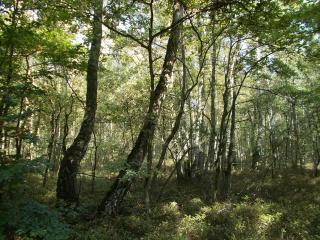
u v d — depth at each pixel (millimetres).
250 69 7145
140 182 8938
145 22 5148
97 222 4953
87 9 4691
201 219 5273
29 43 4375
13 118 3316
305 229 4695
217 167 6828
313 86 13391
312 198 6996
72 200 5672
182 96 6141
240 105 18516
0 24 4008
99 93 16203
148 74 11586
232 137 7734
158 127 8969
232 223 4945
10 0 4160
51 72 4320
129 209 5828
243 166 12953
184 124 10906
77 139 6285
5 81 3830
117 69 16031
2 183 3127
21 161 3201
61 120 10961
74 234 4016
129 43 10211
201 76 11523
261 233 4594
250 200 6773
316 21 2512
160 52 11438
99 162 14359
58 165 10461
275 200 7070
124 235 4410
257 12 3553
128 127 7391
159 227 4816
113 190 5523
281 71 7578
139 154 5777
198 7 4172
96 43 6598
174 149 10367
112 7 4832
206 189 8477
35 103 6676
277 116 22562
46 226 3186
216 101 19328
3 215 3209
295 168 11156
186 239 4242
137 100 8570
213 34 6855
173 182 10023
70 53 4562
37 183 7738
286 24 3650
